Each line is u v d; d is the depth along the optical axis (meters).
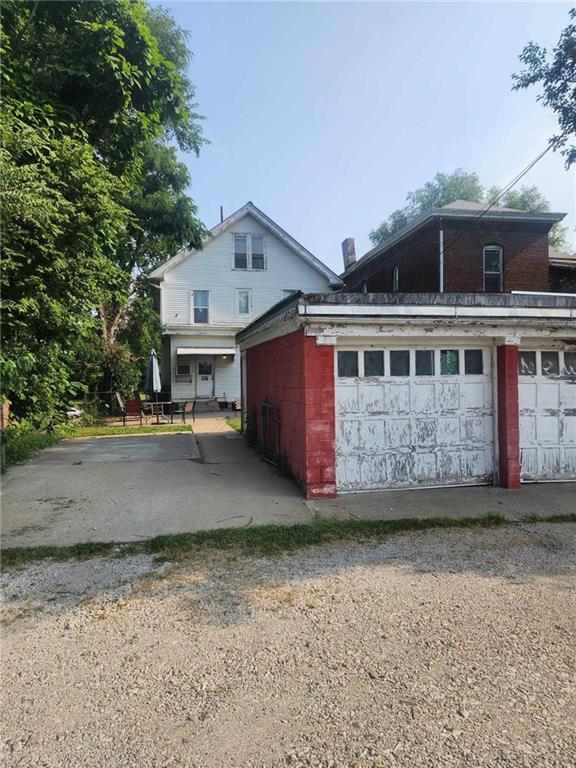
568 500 6.12
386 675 2.58
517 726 2.19
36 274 7.29
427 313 6.24
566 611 3.29
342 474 6.48
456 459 6.82
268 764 1.99
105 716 2.27
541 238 17.08
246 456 9.41
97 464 8.51
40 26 8.70
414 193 39.28
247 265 22.69
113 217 8.18
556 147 12.67
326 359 6.20
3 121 6.38
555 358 7.17
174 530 4.95
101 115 9.52
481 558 4.28
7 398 9.34
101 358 19.77
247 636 2.99
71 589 3.66
